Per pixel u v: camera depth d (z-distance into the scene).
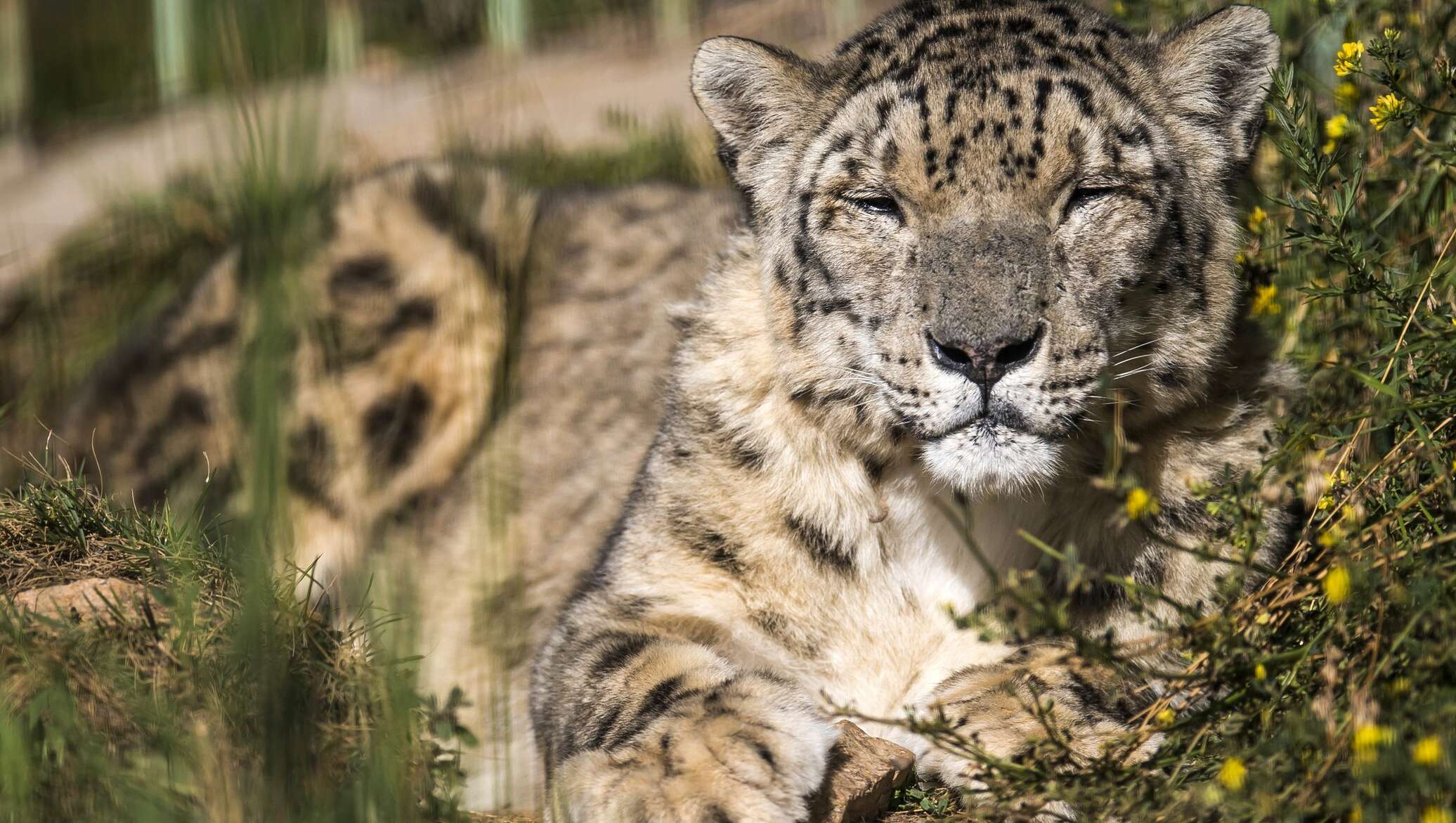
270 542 7.01
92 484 12.39
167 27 20.17
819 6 22.14
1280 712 6.89
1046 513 8.60
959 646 8.73
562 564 10.92
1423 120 9.12
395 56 20.38
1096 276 8.15
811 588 8.84
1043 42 8.62
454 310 12.31
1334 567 6.98
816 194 8.65
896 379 8.20
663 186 13.73
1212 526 8.36
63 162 21.27
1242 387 8.73
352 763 7.40
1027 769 6.81
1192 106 8.82
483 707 9.79
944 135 8.16
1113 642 7.88
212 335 12.52
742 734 7.28
